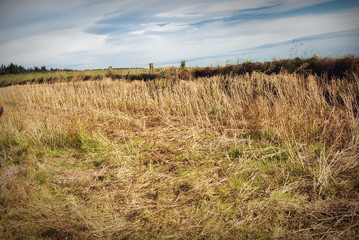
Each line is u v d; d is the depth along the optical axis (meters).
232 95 7.05
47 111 8.24
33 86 12.98
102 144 4.77
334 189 2.87
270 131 4.52
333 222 2.41
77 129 5.33
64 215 2.80
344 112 5.08
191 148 4.32
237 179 3.28
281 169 3.34
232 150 4.11
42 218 2.73
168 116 6.46
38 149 4.80
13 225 2.63
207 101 6.78
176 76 10.24
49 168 3.94
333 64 7.22
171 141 4.80
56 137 5.22
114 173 3.72
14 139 5.26
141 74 12.98
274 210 2.62
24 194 3.12
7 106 9.73
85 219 2.67
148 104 7.47
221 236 2.35
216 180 3.29
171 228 2.51
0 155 4.61
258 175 3.29
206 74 10.15
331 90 6.17
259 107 5.48
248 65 9.10
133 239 2.40
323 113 5.04
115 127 5.87
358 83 5.77
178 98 7.12
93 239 2.43
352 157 3.36
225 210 2.72
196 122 5.48
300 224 2.41
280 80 6.88
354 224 2.32
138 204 2.96
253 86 7.12
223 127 5.27
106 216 2.76
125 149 4.53
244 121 5.38
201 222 2.57
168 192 3.15
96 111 6.91
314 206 2.62
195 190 3.10
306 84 6.62
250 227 2.43
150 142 4.73
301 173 3.25
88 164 4.13
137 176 3.57
